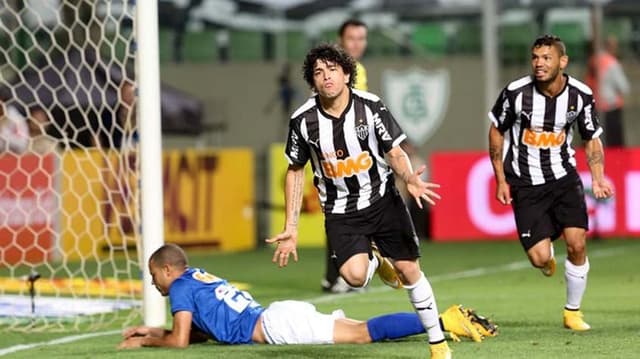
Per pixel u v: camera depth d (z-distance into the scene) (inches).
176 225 2096.5
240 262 1926.7
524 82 1082.1
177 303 1003.9
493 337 1027.9
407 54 2783.0
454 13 2790.4
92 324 1220.5
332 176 893.8
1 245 1828.2
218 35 2773.1
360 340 989.2
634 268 1700.3
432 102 2466.8
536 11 2743.6
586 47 2709.2
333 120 880.9
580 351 950.4
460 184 2228.1
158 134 1170.0
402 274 892.0
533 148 1088.2
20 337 1141.1
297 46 2797.7
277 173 2208.4
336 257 898.1
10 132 1850.4
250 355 951.6
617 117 2427.4
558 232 1104.8
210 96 2731.3
